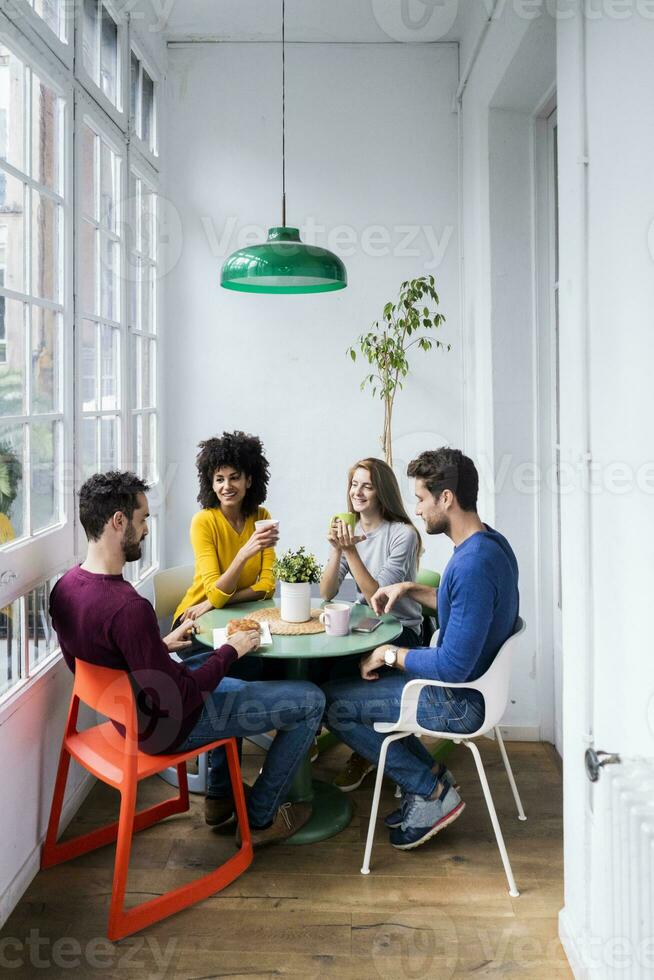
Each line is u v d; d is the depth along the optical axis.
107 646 2.05
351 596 3.60
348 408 4.02
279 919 2.13
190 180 3.95
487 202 3.21
